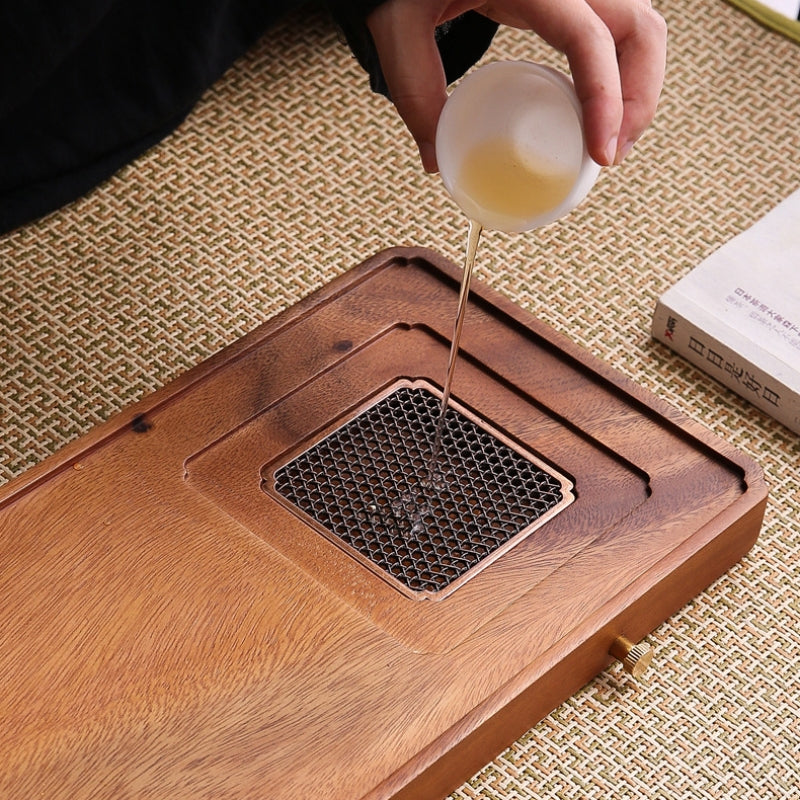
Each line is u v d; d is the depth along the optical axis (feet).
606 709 3.75
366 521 3.77
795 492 4.28
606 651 3.69
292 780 3.22
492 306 4.24
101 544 3.63
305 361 4.10
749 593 4.01
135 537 3.65
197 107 5.38
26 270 4.80
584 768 3.64
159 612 3.51
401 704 3.36
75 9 4.35
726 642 3.91
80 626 3.47
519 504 3.81
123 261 4.85
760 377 4.40
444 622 3.53
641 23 3.37
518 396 4.07
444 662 3.44
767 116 5.47
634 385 4.04
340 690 3.38
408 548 3.70
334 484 3.85
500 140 3.09
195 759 3.24
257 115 5.38
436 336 4.20
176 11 4.95
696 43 5.74
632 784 3.62
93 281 4.78
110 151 5.11
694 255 4.96
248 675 3.39
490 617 3.55
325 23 5.71
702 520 3.77
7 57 4.40
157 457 3.84
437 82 3.67
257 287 4.79
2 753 3.24
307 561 3.66
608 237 5.00
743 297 4.57
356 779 3.22
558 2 3.13
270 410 3.99
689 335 4.54
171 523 3.69
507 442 3.97
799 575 4.07
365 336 4.17
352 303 4.25
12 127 4.87
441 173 3.24
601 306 4.78
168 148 5.23
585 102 3.09
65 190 4.97
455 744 3.30
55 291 4.74
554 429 3.99
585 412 4.01
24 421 4.34
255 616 3.51
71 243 4.90
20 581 3.55
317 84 5.51
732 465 3.88
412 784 3.24
